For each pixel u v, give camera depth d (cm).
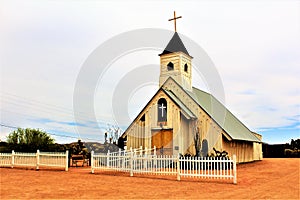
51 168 2242
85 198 1024
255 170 2258
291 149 5366
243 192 1194
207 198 1051
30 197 1021
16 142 3706
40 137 3788
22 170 2055
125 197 1053
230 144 2658
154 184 1412
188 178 1648
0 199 979
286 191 1223
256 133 3897
